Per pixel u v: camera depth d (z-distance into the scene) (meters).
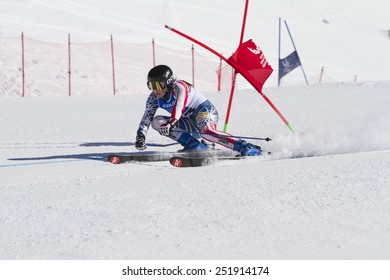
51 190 11.98
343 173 11.95
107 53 85.31
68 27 106.94
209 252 7.66
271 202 9.95
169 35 115.88
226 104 31.48
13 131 25.28
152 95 16.22
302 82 92.94
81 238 8.44
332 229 8.38
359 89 34.34
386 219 8.73
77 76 70.75
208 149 16.25
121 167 15.25
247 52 16.75
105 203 10.41
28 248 8.11
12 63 70.62
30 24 103.38
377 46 134.88
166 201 10.34
